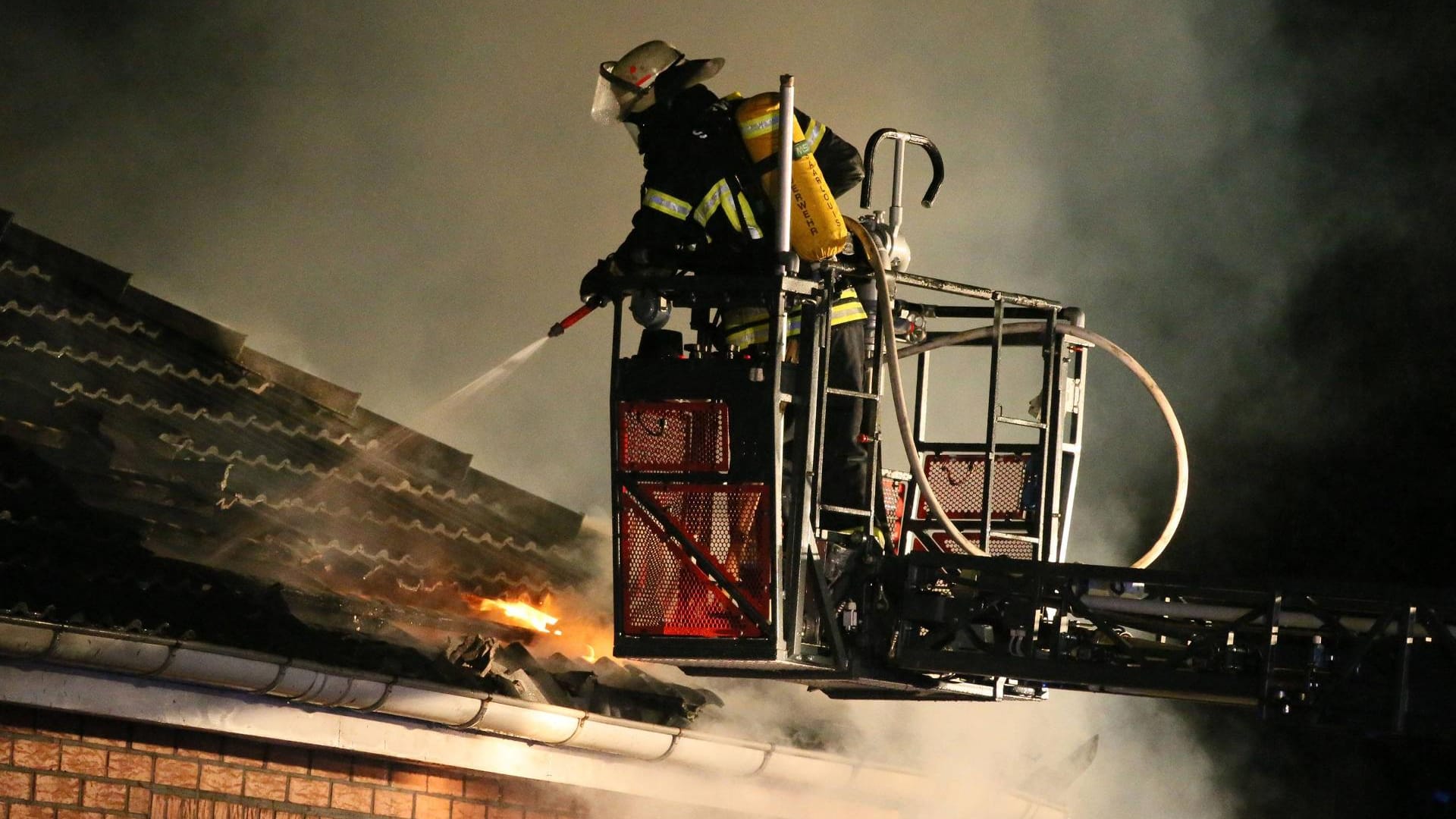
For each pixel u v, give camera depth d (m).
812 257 25.59
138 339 30.91
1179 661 25.84
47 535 25.16
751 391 25.08
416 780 29.45
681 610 25.31
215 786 26.44
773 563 24.92
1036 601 26.42
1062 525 30.94
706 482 25.25
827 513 27.17
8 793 24.00
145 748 25.66
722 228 25.84
